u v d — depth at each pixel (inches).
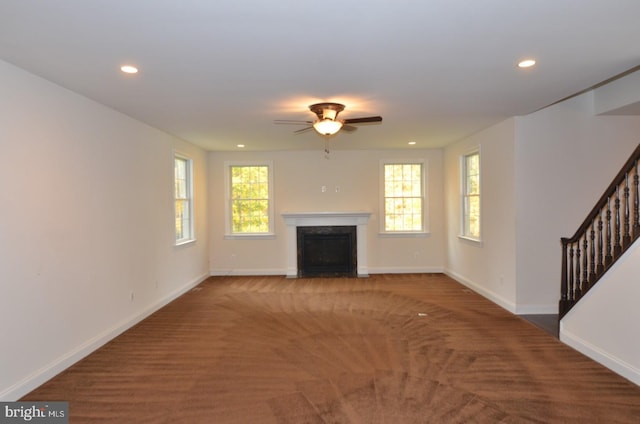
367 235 304.0
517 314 192.2
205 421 102.0
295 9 84.4
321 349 150.5
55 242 130.2
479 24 92.6
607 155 189.9
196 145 269.9
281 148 288.4
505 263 202.4
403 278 285.9
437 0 81.4
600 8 85.4
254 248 303.3
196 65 116.3
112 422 101.7
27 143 118.9
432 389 117.7
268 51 107.0
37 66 115.0
